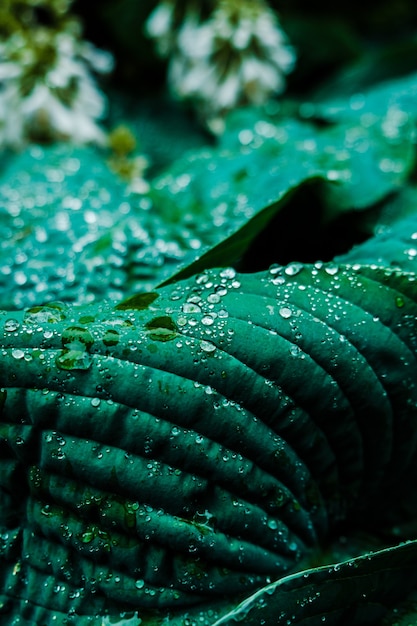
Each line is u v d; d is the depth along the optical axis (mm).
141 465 627
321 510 677
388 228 752
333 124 968
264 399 639
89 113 1022
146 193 838
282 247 750
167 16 1149
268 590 619
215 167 857
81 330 633
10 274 722
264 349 640
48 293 709
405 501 718
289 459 652
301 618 630
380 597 659
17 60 968
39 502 642
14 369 626
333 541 698
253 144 894
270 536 655
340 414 659
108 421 624
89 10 1397
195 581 640
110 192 840
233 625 616
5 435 631
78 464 626
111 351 629
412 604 669
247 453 641
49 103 961
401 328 664
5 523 650
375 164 853
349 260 713
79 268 722
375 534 712
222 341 637
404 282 668
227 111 1116
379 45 1628
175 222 781
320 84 1466
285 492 655
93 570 641
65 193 832
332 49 1437
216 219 776
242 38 1067
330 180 726
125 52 1431
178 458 629
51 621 644
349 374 653
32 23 1050
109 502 630
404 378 667
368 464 689
